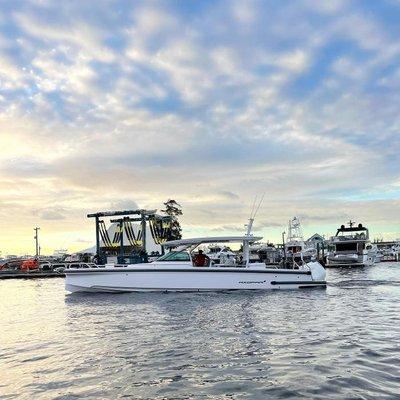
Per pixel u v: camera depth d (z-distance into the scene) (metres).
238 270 20.56
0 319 14.72
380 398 5.84
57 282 39.56
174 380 6.92
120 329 11.59
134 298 18.89
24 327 12.74
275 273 20.98
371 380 6.62
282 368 7.40
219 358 8.19
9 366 8.14
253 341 9.62
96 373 7.43
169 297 18.88
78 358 8.52
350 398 5.88
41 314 15.55
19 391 6.65
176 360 8.12
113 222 40.31
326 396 5.98
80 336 10.83
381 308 15.00
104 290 20.98
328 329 10.97
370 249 62.84
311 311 14.34
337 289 22.03
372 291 21.14
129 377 7.14
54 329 12.11
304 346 9.02
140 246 39.78
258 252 54.97
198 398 6.09
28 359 8.62
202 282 20.36
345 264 57.50
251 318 12.94
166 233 42.78
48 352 9.17
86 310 15.89
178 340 9.90
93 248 59.22
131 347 9.31
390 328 11.05
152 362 8.02
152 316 13.74
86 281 21.08
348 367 7.36
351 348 8.77
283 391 6.25
